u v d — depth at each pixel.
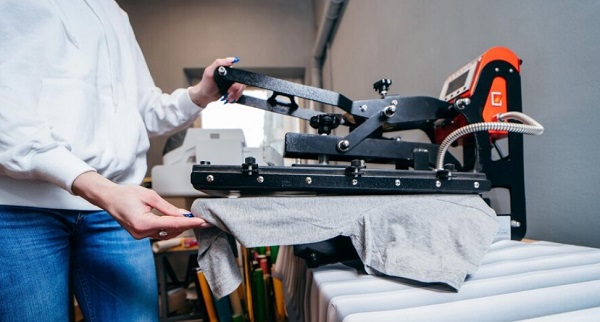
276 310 1.46
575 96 0.61
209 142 1.35
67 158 0.41
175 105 0.75
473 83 0.64
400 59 1.36
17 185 0.48
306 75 3.03
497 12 0.81
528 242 0.59
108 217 0.60
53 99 0.48
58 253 0.53
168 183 1.33
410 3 1.27
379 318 0.30
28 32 0.46
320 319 0.39
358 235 0.43
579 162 0.61
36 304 0.49
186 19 2.79
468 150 0.71
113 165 0.56
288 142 0.53
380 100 0.60
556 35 0.65
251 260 1.60
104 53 0.59
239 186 0.43
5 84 0.42
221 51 2.81
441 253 0.41
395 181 0.48
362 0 1.84
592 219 0.58
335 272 0.46
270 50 2.89
